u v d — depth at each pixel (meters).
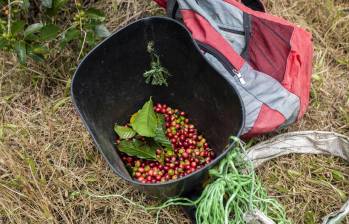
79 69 1.24
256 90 1.31
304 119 1.48
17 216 1.30
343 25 1.69
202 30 1.33
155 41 1.36
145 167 1.36
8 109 1.49
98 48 1.26
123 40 1.31
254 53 1.35
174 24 1.29
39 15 1.58
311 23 1.70
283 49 1.36
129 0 1.63
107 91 1.36
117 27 1.62
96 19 1.45
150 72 1.39
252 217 1.20
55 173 1.37
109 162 1.13
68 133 1.44
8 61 1.55
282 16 1.69
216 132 1.38
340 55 1.64
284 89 1.32
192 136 1.43
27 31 1.36
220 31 1.35
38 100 1.50
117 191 1.35
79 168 1.38
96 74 1.30
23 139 1.41
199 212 1.21
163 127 1.42
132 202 1.31
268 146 1.37
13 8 1.47
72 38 1.42
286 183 1.37
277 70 1.33
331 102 1.52
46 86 1.54
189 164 1.36
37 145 1.41
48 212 1.30
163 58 1.40
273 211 1.26
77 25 1.45
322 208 1.33
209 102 1.36
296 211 1.33
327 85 1.56
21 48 1.36
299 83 1.34
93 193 1.34
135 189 1.34
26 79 1.53
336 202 1.34
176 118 1.47
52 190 1.35
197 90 1.38
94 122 1.30
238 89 1.31
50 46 1.55
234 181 1.19
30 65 1.54
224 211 1.17
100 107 1.36
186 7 1.35
